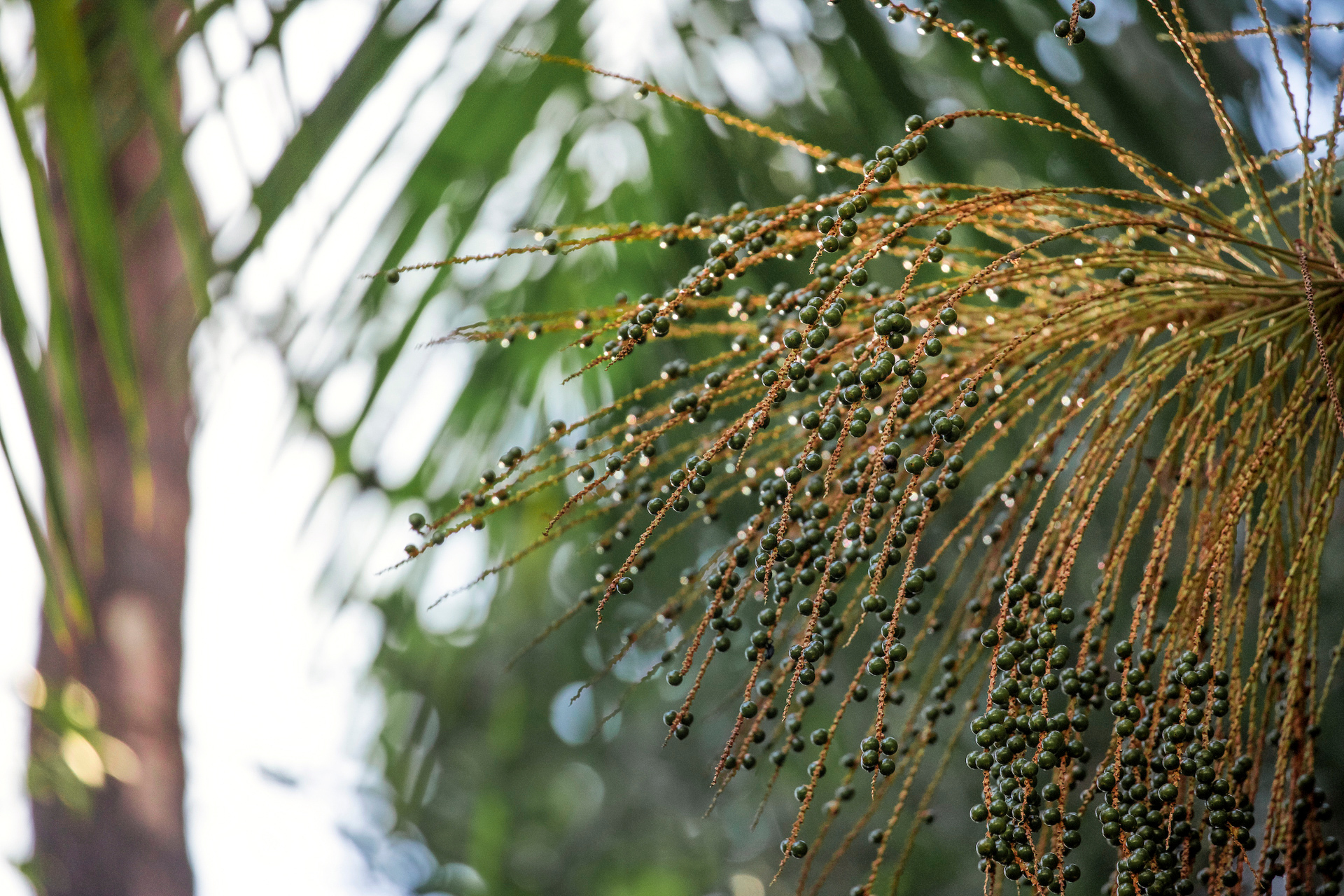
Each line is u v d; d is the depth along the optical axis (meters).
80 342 5.89
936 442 2.72
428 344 2.93
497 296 4.47
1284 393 2.89
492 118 3.98
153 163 5.46
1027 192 2.79
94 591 6.30
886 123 3.62
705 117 3.95
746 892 8.26
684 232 2.88
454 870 8.82
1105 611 2.84
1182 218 2.94
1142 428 2.80
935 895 6.29
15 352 3.27
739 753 2.86
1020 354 2.88
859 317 2.90
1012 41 3.46
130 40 3.46
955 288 2.80
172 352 4.50
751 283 3.64
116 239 3.42
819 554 2.81
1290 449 2.87
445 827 8.69
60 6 3.39
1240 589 2.78
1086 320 2.88
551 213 4.41
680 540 4.64
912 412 2.88
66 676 6.37
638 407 2.93
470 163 4.02
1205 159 4.00
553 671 7.03
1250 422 2.84
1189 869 2.74
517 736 7.21
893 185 2.82
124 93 3.61
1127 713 2.73
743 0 3.98
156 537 6.32
